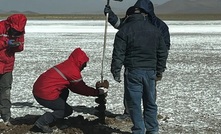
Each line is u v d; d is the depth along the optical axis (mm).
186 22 65750
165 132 6773
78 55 6555
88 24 54906
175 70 14016
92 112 7980
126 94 6078
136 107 6031
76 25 51438
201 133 6758
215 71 13812
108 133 6633
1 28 6582
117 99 9250
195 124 7238
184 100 9141
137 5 6121
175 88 10602
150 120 6164
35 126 6734
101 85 6746
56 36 30906
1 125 6863
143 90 6098
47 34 33156
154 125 6184
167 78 12289
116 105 8641
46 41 26328
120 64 5945
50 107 6574
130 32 5953
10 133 6625
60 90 6578
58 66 6641
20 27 6539
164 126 7094
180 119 7543
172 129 6934
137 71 5965
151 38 5992
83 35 32062
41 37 29828
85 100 9086
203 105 8656
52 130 6668
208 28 43219
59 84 6527
